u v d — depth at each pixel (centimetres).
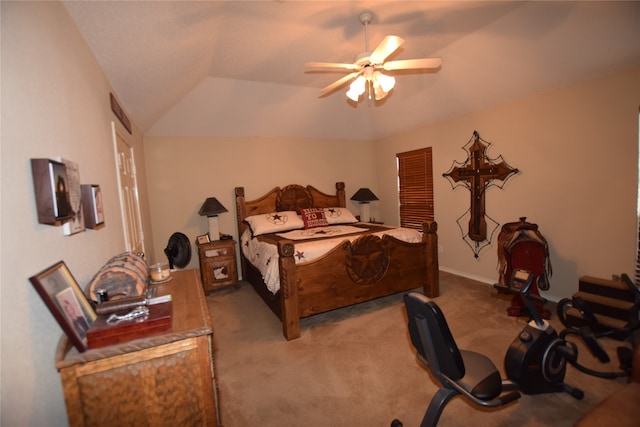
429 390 199
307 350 252
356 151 556
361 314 317
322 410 184
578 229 296
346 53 303
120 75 212
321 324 298
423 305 136
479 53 299
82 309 108
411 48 301
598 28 232
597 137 276
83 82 152
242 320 320
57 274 100
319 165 527
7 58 86
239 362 238
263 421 177
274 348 258
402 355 239
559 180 307
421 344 152
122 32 168
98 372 98
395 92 414
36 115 100
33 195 94
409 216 509
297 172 511
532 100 324
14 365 81
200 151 444
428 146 459
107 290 124
